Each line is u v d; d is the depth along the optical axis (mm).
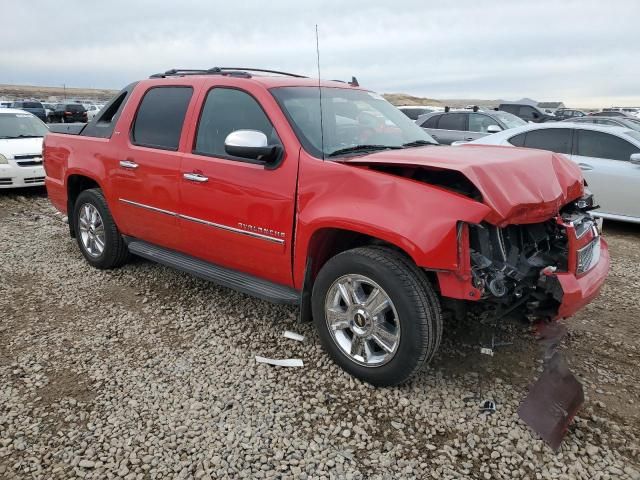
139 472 2564
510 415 3018
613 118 12055
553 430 2824
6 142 9711
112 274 5234
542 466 2635
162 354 3668
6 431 2852
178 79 4449
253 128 3783
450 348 3762
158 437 2809
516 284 3029
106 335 3945
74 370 3457
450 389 3254
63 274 5238
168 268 5395
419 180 3148
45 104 34781
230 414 2996
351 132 3848
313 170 3340
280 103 3697
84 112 33312
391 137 4070
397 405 3088
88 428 2877
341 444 2766
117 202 4859
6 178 9352
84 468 2588
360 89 4609
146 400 3127
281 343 3811
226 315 4285
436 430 2885
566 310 3084
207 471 2564
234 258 3953
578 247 3191
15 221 7672
